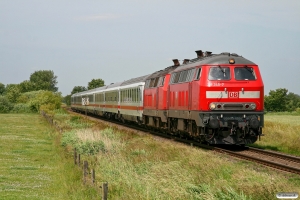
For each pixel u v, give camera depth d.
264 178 12.94
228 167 15.04
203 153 18.17
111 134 28.67
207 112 21.52
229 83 21.66
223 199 10.97
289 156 18.58
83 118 51.81
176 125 27.78
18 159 20.98
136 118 40.28
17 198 13.03
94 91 68.06
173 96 27.20
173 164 15.66
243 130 21.33
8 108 82.81
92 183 13.81
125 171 15.68
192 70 23.64
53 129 36.62
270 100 136.88
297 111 95.62
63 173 16.73
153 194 11.92
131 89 41.75
